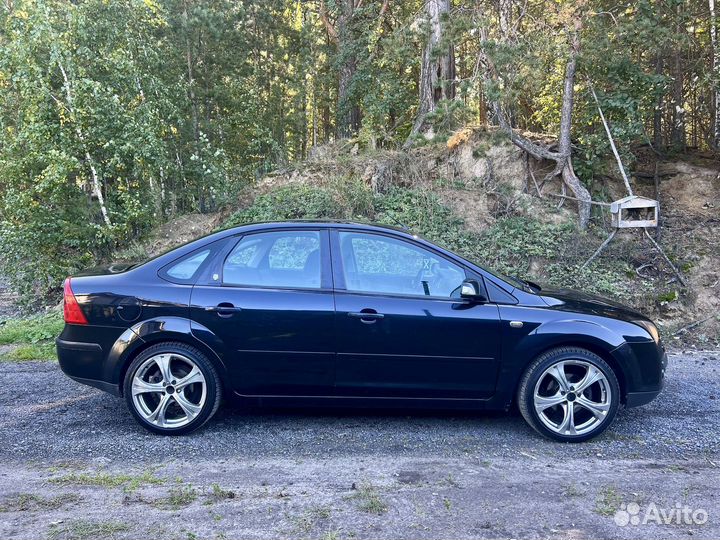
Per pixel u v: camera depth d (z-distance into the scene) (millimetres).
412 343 4520
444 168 11711
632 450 4434
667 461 4242
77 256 11375
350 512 3371
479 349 4551
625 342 4605
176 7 13727
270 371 4555
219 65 14891
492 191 10977
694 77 12414
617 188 10883
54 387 5738
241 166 15977
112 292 4605
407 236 4828
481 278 4703
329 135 25594
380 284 4652
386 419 4996
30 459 4117
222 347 4516
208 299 4539
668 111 12859
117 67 11188
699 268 9188
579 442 4562
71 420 4863
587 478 3914
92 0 11383
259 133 15875
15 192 10641
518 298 4688
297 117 21078
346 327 4504
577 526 3266
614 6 10008
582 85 10469
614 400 4578
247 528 3178
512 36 9797
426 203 10711
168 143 13016
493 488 3730
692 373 6465
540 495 3641
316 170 12195
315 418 4992
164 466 4016
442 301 4594
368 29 15547
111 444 4391
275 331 4504
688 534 3199
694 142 13516
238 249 4730
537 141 11336
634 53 10422
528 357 4559
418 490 3680
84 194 11516
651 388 4691
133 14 12289
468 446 4449
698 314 8500
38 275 10898
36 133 10258
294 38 20453
